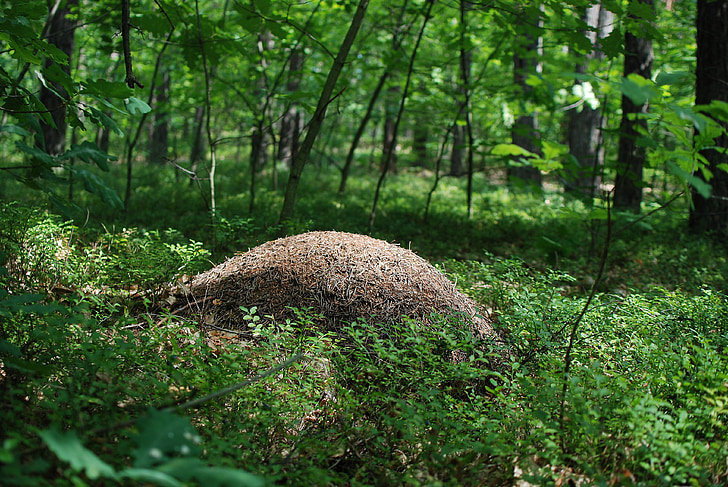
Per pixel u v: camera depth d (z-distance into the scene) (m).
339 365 3.60
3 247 4.52
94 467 1.45
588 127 14.41
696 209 8.74
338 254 4.76
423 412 2.99
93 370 2.74
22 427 2.30
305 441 2.84
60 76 2.79
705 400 3.08
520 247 8.60
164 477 1.41
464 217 10.28
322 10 11.04
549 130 16.20
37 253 4.62
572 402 3.04
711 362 3.31
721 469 2.72
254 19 6.35
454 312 4.46
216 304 4.61
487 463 2.89
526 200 13.35
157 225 7.50
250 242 6.80
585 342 4.18
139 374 3.10
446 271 5.98
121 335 3.15
